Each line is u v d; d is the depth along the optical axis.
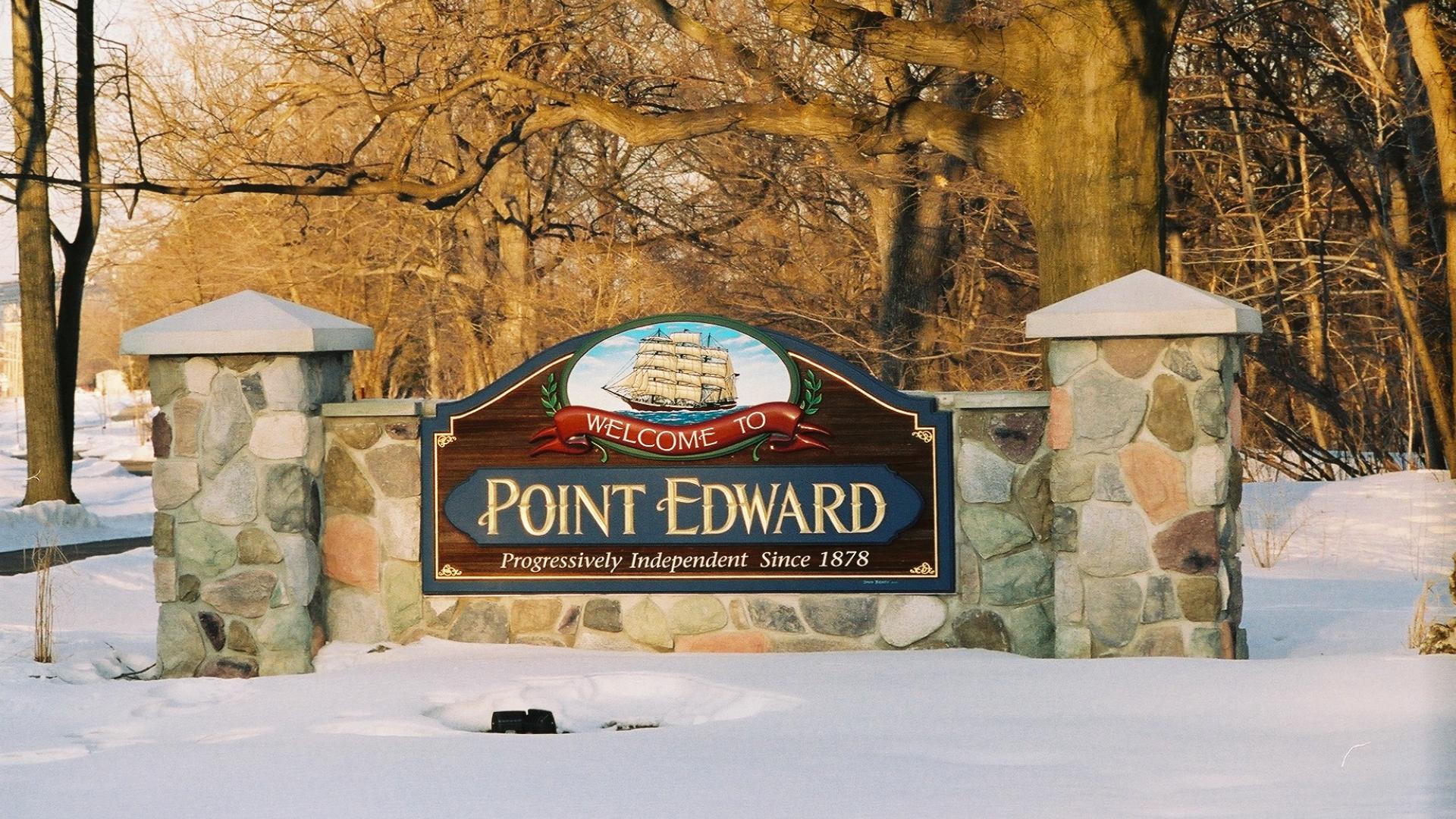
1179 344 8.29
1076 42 14.70
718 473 8.95
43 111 23.23
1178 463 8.28
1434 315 22.28
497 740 6.66
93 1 23.42
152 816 5.33
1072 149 14.81
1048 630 8.64
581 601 9.09
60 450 23.17
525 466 9.11
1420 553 14.31
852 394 8.85
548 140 28.61
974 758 6.02
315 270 29.19
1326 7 24.55
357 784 5.73
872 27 15.70
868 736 6.51
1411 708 6.57
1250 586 12.30
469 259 28.88
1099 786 5.45
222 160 21.27
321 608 9.17
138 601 13.07
